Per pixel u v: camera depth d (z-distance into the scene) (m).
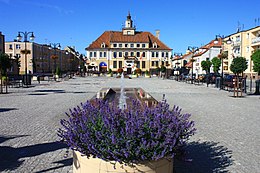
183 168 5.21
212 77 36.09
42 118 9.98
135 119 3.83
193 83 37.41
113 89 12.91
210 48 69.31
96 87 27.75
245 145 6.85
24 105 13.50
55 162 5.45
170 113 4.19
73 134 3.90
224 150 6.40
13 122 9.23
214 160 5.69
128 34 93.06
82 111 4.29
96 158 3.68
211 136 7.68
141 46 91.12
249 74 52.03
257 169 5.23
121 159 3.54
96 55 90.50
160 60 91.31
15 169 5.07
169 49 91.50
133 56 89.12
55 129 8.20
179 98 17.77
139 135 3.58
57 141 6.89
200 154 6.07
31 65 75.06
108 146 3.57
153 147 3.59
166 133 3.75
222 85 26.80
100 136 3.61
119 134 3.61
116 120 3.82
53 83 35.22
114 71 90.44
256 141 7.24
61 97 17.48
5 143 6.71
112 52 90.56
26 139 7.07
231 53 59.56
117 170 3.60
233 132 8.21
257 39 49.94
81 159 3.88
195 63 72.69
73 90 23.56
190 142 7.04
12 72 63.41
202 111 12.24
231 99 17.73
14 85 29.02
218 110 12.66
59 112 11.33
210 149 6.46
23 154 5.91
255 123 9.63
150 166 3.62
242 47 55.84
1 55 26.98
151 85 32.44
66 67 120.31
